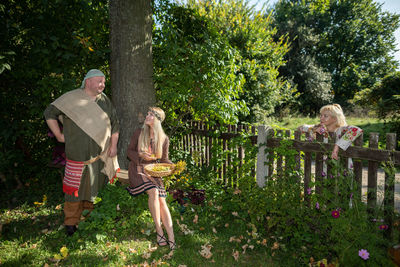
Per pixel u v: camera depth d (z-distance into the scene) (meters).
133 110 3.70
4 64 3.23
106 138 3.04
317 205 2.62
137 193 2.77
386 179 2.20
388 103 7.41
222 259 2.54
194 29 4.87
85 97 2.94
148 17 3.77
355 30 27.70
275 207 2.91
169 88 4.08
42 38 3.54
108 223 2.99
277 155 3.19
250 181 3.52
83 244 2.75
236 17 11.54
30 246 2.71
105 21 4.25
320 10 27.61
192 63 4.36
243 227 3.15
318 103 21.77
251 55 11.48
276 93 11.84
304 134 3.14
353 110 18.47
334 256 2.40
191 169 4.84
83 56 3.77
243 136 3.72
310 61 21.55
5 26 3.57
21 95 4.22
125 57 3.62
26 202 3.89
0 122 4.05
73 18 3.89
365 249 2.08
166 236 2.92
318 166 2.77
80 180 2.89
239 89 4.76
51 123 2.83
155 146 2.90
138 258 2.50
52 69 3.67
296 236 2.70
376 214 2.18
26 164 4.86
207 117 4.81
